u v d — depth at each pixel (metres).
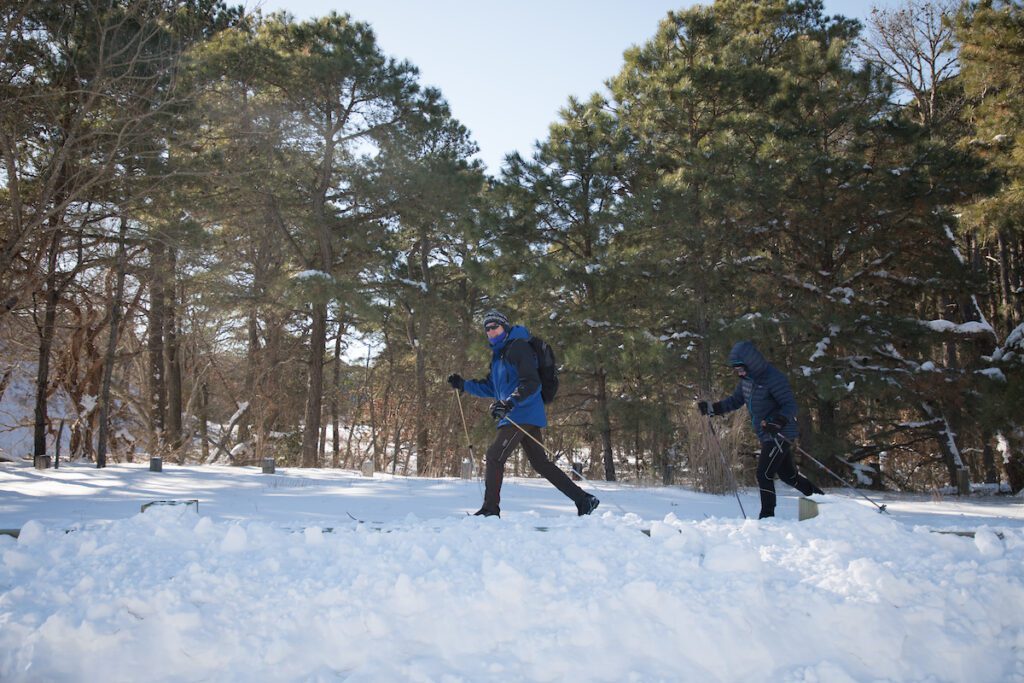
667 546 4.11
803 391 18.55
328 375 36.50
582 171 19.72
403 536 4.27
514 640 3.39
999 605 3.66
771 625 3.45
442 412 29.67
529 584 3.59
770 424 6.68
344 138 21.83
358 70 20.44
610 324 18.92
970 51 16.33
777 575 3.83
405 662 3.27
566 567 3.80
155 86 13.29
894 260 20.25
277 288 20.58
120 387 24.25
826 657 3.38
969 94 17.16
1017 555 4.12
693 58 20.34
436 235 26.44
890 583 3.66
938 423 21.25
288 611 3.47
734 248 18.98
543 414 5.82
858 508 4.57
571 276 19.12
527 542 4.16
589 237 20.17
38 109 13.16
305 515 6.64
